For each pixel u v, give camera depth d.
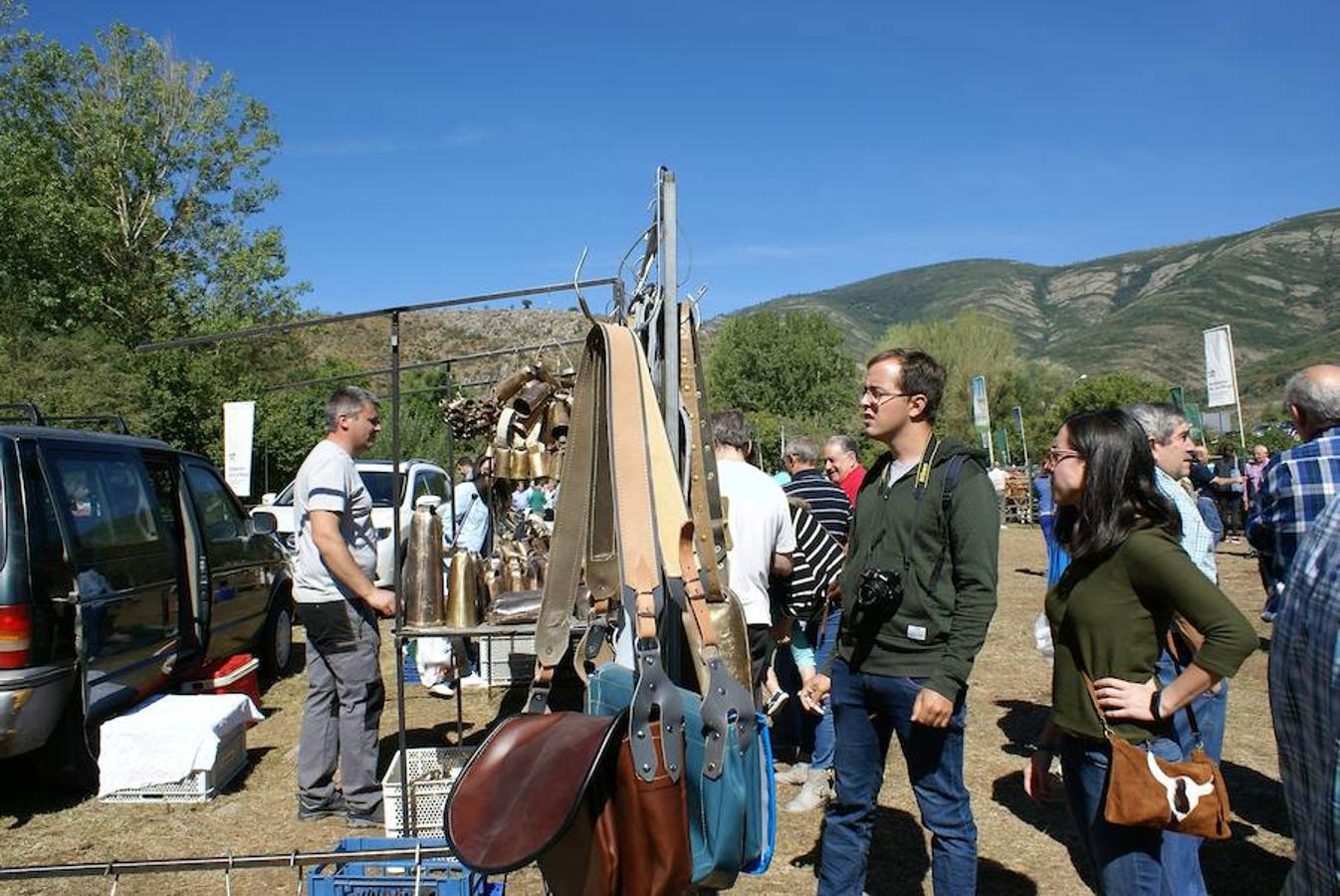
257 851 4.19
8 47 26.48
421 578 4.35
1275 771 5.26
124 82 27.62
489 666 6.79
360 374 6.18
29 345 21.73
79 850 4.23
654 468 2.12
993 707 6.77
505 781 1.85
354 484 4.49
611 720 1.94
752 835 1.98
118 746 4.83
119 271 27.59
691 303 2.88
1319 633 1.37
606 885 1.78
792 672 5.41
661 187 2.78
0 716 4.36
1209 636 2.28
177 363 19.45
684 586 2.09
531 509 9.54
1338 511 1.44
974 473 2.94
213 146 28.62
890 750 5.86
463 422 5.56
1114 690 2.38
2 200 25.77
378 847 3.05
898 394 3.07
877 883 3.94
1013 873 4.00
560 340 5.27
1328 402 3.49
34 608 4.50
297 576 4.51
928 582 2.95
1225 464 17.70
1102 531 2.41
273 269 29.08
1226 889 3.86
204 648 6.11
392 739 5.91
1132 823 2.29
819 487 5.20
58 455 4.93
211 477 7.13
